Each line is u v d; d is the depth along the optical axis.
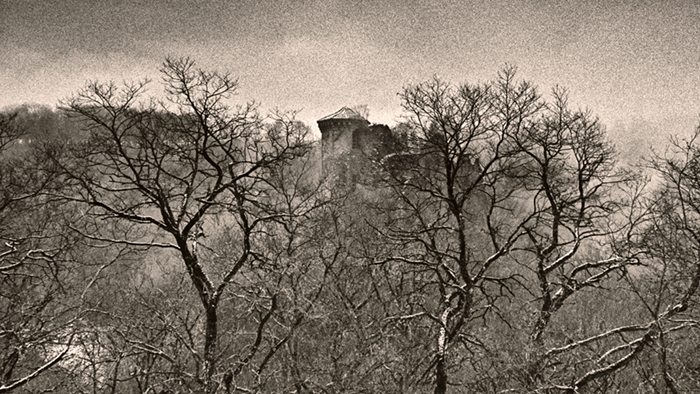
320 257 19.73
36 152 20.75
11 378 18.94
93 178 18.84
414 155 21.56
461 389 20.25
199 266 17.89
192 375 16.14
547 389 17.56
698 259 18.55
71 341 17.16
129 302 18.80
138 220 17.95
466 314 18.66
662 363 17.09
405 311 20.36
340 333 18.33
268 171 20.73
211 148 19.14
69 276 22.80
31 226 22.11
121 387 21.06
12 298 18.55
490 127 20.66
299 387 17.00
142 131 18.23
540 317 19.72
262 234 20.53
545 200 22.75
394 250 22.42
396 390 17.33
